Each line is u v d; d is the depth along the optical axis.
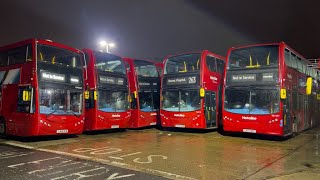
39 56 12.59
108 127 15.71
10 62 13.80
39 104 12.27
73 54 14.05
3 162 8.64
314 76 20.39
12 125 13.12
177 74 16.81
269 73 13.38
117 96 16.38
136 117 17.92
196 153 10.48
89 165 8.35
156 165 8.46
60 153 10.20
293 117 14.53
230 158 9.62
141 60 18.88
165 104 17.00
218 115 17.44
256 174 7.56
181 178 7.14
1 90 13.96
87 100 15.52
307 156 10.05
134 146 11.99
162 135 16.00
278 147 12.01
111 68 16.38
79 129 13.77
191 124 15.98
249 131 13.58
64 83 13.32
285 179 7.08
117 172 7.59
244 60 14.22
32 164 8.39
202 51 16.30
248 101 13.75
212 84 16.86
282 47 13.31
